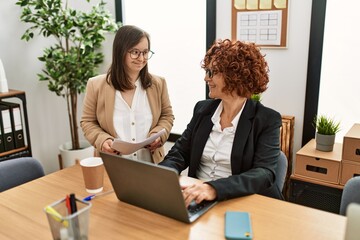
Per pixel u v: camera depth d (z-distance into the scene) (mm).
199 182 1555
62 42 3434
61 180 1604
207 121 1700
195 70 3217
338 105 2602
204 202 1334
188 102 3340
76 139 3352
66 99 3547
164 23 3293
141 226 1199
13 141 2787
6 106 2732
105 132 2109
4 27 3025
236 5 2750
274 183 1564
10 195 1454
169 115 2275
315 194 2371
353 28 2430
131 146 1686
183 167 1732
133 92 2113
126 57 1978
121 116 2096
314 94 2592
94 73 3209
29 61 3248
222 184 1362
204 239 1111
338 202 2299
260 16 2664
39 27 3238
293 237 1110
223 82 1545
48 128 3508
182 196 1146
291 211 1279
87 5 3508
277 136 1600
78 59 3084
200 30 3102
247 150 1573
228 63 1513
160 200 1229
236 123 1619
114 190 1380
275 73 2715
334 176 2275
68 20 2941
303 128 2691
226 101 1619
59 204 1072
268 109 1635
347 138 2176
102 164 1462
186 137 1786
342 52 2502
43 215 1287
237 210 1288
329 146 2375
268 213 1265
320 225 1181
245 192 1392
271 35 2652
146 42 1986
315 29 2482
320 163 2301
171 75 3373
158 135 1816
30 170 1793
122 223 1221
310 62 2553
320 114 2670
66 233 1002
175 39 3262
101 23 3027
